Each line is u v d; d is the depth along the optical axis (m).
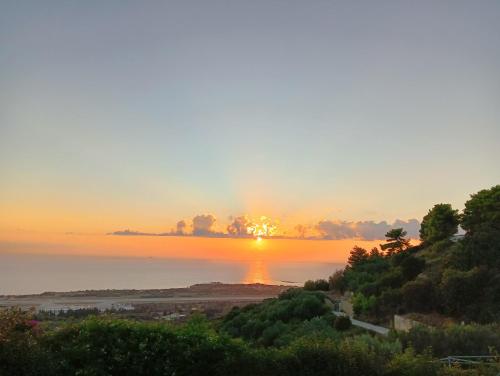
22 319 7.48
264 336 34.62
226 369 7.55
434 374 8.17
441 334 13.68
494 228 39.94
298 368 7.70
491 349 11.14
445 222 55.53
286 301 46.56
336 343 8.39
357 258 67.06
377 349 9.99
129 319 8.37
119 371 7.25
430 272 38.84
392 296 36.19
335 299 52.09
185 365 7.53
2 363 6.59
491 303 27.16
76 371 6.95
